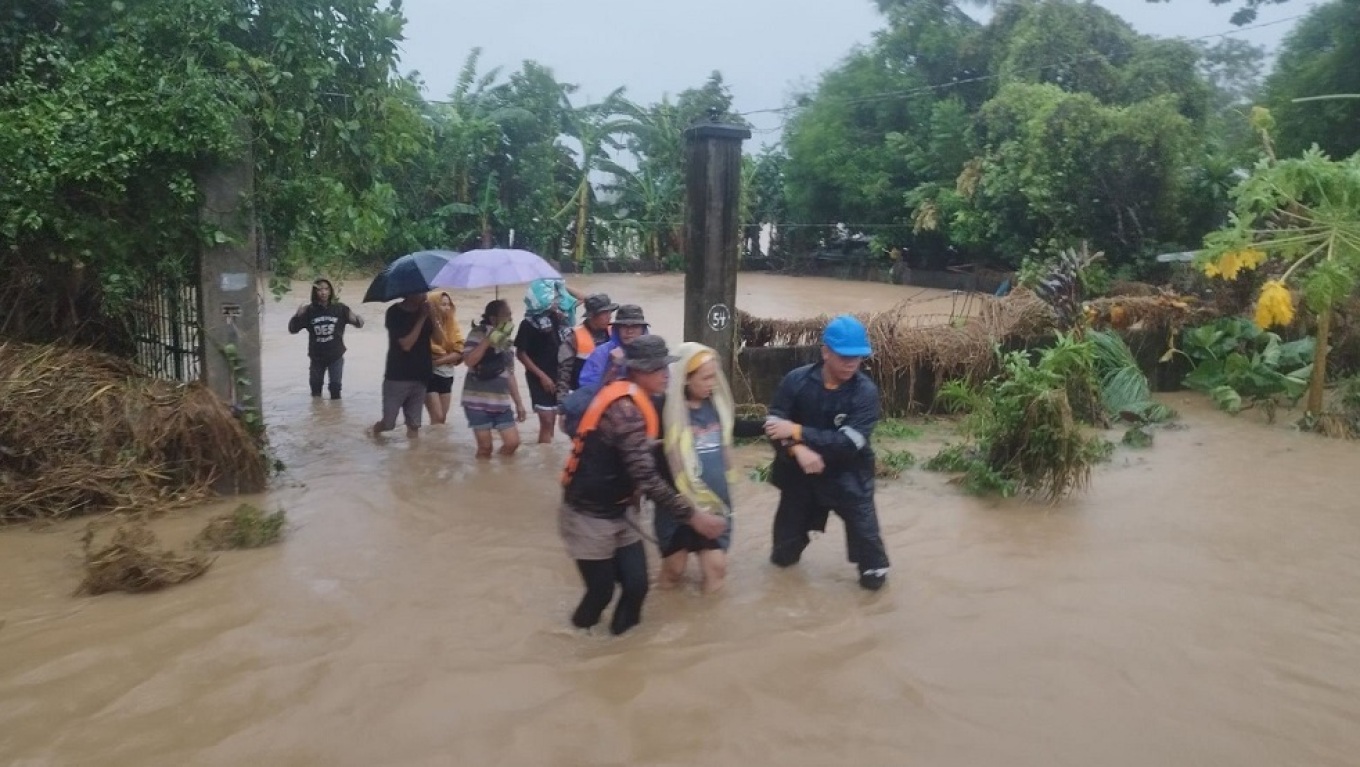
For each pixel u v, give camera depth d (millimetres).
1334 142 20359
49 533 6559
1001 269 32469
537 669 4715
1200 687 4668
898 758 4008
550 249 41188
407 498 7543
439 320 10555
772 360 10305
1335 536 6953
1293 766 4008
